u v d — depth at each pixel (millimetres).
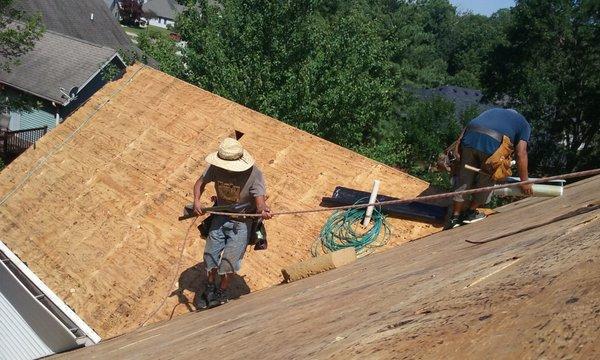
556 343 1521
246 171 5160
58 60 28250
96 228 7508
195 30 20078
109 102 9648
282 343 2766
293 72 18062
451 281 2846
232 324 4066
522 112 29812
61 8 38719
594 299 1714
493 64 33344
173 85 9586
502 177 5438
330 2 40969
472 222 6012
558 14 29891
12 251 7676
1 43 20781
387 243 6469
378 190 7121
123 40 42062
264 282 6324
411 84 51375
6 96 22875
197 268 6543
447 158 5996
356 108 18078
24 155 9227
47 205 8195
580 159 29266
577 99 29234
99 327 6148
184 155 8258
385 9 56344
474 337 1771
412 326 2174
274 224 7023
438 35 81188
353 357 2004
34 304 6527
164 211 7457
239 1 18797
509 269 2621
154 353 3707
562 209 4516
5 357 7629
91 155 8750
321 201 7246
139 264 6789
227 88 17859
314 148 8047
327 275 5414
